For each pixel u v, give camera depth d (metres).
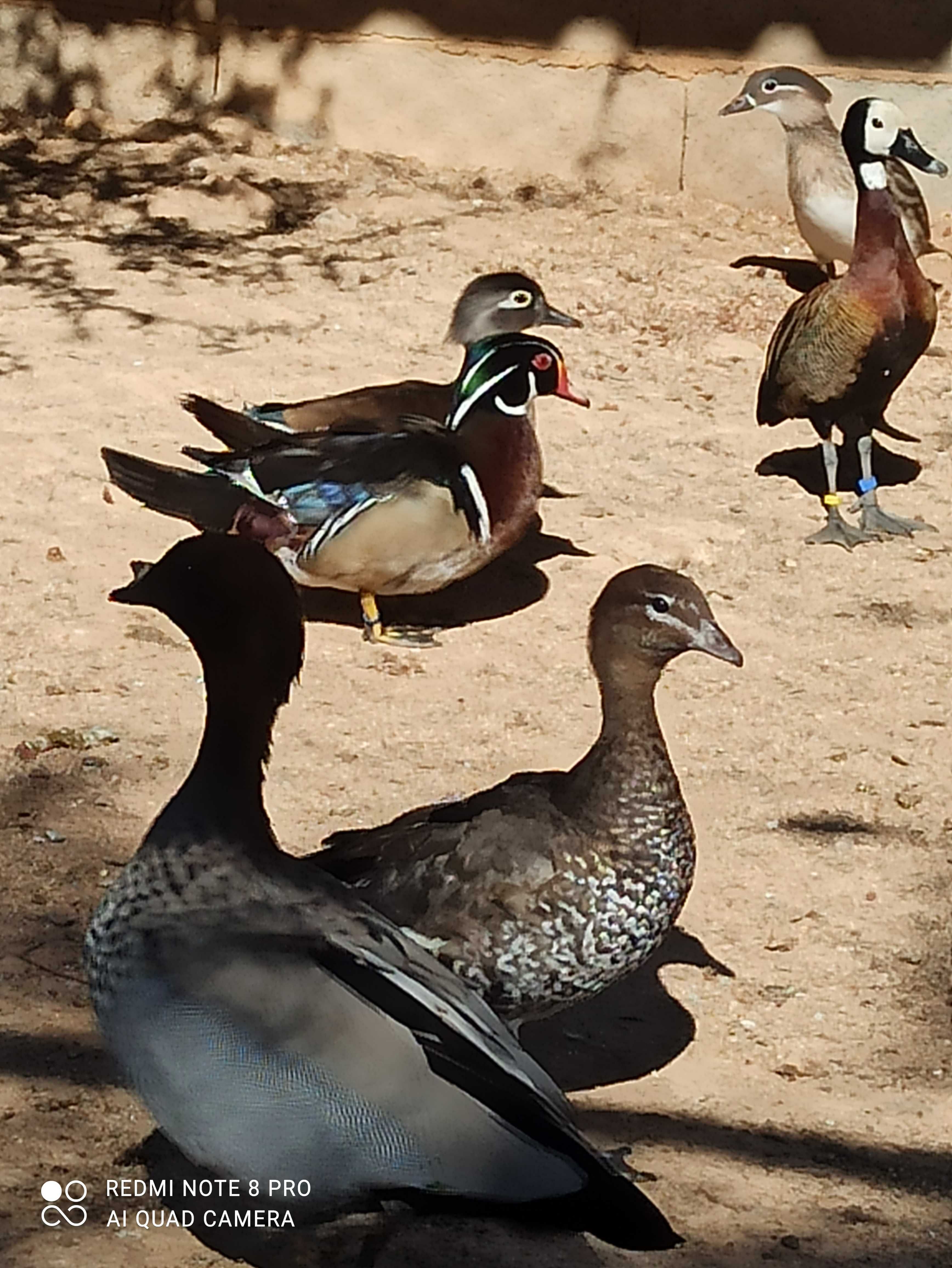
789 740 3.02
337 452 3.12
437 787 2.90
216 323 3.94
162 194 4.41
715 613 3.26
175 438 3.57
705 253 4.34
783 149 4.48
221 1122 2.13
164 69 4.69
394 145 4.65
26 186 4.43
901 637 3.23
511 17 4.55
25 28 4.70
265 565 2.32
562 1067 2.57
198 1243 2.39
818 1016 2.64
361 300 4.07
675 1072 2.58
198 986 2.14
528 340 3.14
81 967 2.63
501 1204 2.08
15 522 3.34
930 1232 2.43
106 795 2.86
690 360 3.93
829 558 3.40
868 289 3.39
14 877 2.74
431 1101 2.08
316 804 2.86
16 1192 2.42
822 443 3.46
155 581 2.32
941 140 4.43
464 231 4.36
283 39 4.64
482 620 3.23
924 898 2.79
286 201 4.44
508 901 2.42
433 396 3.32
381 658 3.14
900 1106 2.56
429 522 3.11
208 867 2.24
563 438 3.66
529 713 3.04
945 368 3.96
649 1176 2.46
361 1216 2.30
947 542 3.45
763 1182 2.46
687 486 3.56
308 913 2.23
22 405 3.64
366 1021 2.11
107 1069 2.53
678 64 4.50
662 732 2.93
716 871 2.81
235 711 2.29
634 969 2.48
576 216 4.45
